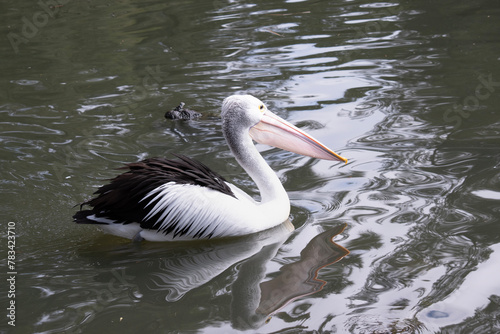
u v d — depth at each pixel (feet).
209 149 30.55
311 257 21.63
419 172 27.12
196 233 23.43
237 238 23.94
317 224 23.82
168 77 40.57
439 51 42.34
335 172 27.89
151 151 30.25
